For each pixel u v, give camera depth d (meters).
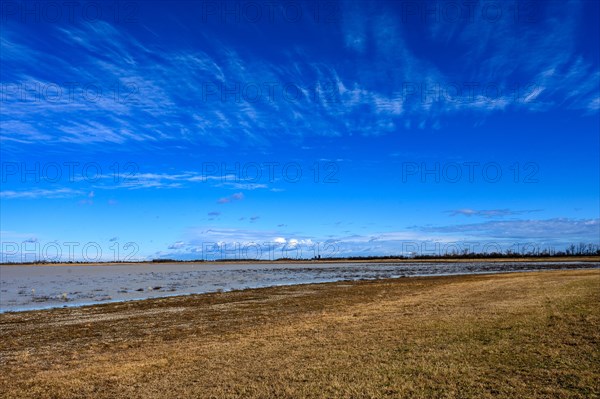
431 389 7.95
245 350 11.77
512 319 14.62
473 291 26.69
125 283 51.88
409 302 22.06
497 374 8.60
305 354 10.95
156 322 18.72
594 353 9.73
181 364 10.45
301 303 24.47
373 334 13.23
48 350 13.41
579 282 28.75
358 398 7.66
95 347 13.58
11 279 67.88
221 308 23.20
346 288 35.03
